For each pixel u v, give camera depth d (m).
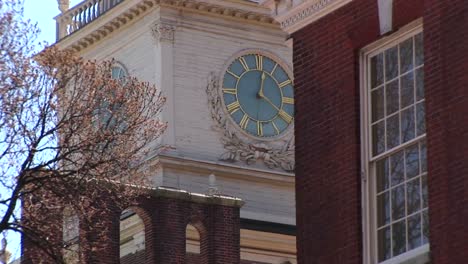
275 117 134.25
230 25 134.12
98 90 94.19
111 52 135.38
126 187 99.81
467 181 63.66
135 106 97.56
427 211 65.62
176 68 131.38
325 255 70.00
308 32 73.12
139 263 121.31
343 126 70.12
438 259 64.25
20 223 88.19
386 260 66.94
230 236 107.31
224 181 131.12
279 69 135.00
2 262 89.50
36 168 88.25
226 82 133.25
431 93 65.62
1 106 88.62
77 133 91.62
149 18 132.12
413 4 67.19
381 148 68.38
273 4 75.06
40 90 90.12
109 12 133.75
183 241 105.38
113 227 97.69
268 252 130.12
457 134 64.31
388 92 68.50
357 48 70.19
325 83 71.56
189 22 132.75
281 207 132.38
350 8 70.81
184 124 130.50
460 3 65.12
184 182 129.00
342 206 69.50
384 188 67.94
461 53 64.75
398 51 68.31
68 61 92.12
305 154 72.00
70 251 95.31
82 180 91.19
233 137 132.38
